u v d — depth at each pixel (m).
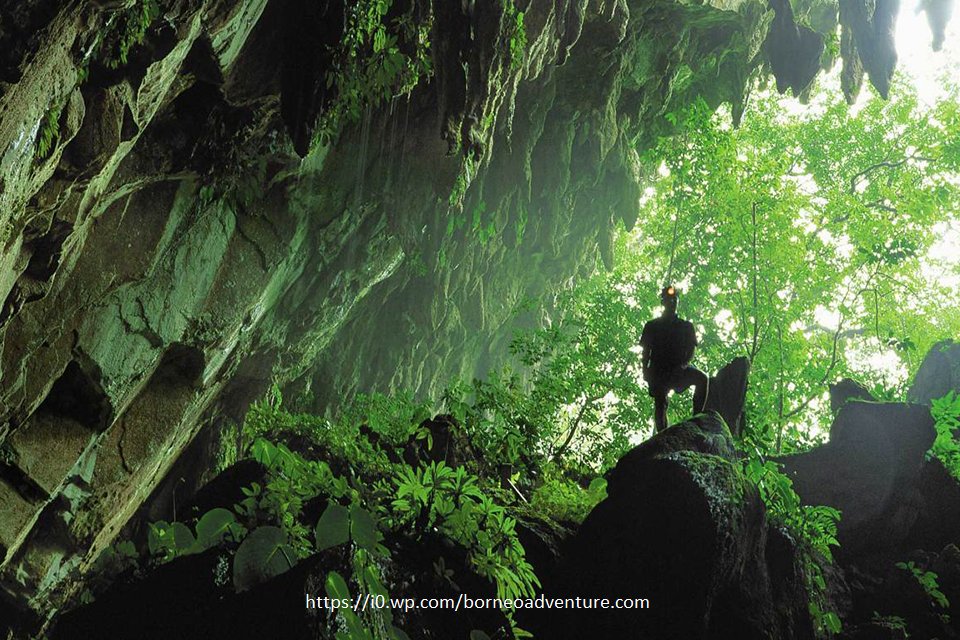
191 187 14.11
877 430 10.65
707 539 7.27
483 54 11.85
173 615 5.76
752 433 10.16
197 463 19.34
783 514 8.88
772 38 19.08
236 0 10.96
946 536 10.28
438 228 19.62
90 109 10.16
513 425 11.88
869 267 20.23
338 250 17.84
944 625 9.28
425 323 22.64
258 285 15.77
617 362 18.31
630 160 22.80
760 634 7.63
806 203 20.25
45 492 13.62
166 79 11.18
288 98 10.74
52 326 12.90
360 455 9.58
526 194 19.97
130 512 16.95
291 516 6.81
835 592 9.31
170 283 14.41
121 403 14.48
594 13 17.52
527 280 24.69
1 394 12.41
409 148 16.44
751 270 19.12
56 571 14.62
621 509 7.56
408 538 7.03
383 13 11.42
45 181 9.73
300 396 21.64
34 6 7.12
